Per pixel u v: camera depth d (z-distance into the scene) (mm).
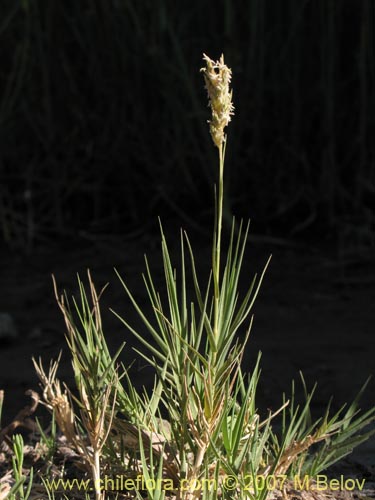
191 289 6656
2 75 8703
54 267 7566
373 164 8336
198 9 8344
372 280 7113
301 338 5883
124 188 8570
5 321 6078
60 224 8461
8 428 3471
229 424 3021
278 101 8312
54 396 3059
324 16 8242
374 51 8281
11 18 8531
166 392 3018
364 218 8234
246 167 8406
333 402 4895
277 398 4926
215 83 2637
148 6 8344
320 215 8398
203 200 8516
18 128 8703
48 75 8539
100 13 8406
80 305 6555
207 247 7809
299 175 8492
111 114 8516
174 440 3006
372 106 8336
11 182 8773
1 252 8094
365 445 3715
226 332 2891
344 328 6102
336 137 8469
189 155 8492
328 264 7508
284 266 7465
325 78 8273
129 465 3062
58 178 8555
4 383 5242
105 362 3039
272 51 8320
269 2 8336
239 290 6953
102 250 7871
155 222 8367
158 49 8211
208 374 2773
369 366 5363
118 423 3059
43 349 5863
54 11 8492
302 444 3047
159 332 5500
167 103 8359
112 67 8445
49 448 3477
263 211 8359
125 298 6535
